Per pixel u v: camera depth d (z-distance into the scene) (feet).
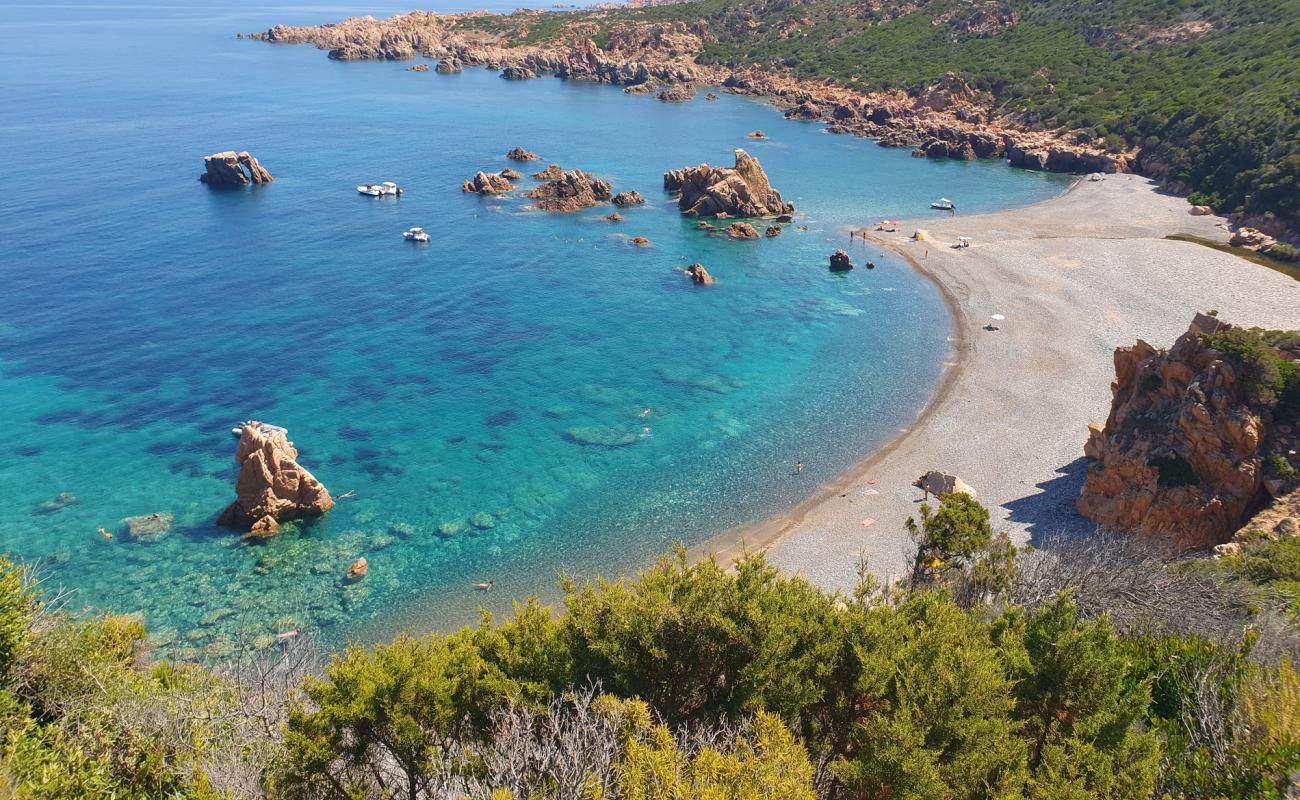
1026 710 69.36
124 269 292.61
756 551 156.46
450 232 350.84
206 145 476.95
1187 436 143.74
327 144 495.41
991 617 97.66
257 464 160.35
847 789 61.21
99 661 76.07
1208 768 57.67
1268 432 139.85
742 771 51.98
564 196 393.70
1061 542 132.67
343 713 61.72
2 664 67.92
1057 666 68.44
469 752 62.03
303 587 146.51
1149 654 77.25
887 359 241.55
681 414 212.02
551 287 296.10
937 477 172.76
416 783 65.16
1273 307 255.70
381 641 133.90
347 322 260.01
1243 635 77.10
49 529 158.30
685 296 291.17
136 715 66.23
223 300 271.49
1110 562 113.09
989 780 59.41
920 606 86.69
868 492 175.22
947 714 61.05
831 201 410.93
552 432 202.08
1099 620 71.46
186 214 357.61
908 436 197.16
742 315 275.80
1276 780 54.39
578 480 182.60
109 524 160.66
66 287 274.16
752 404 217.36
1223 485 139.54
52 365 222.69
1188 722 64.49
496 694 67.10
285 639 133.08
